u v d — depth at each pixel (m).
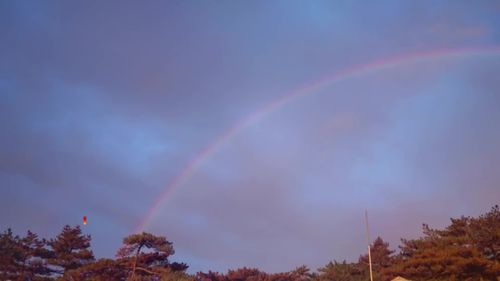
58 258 80.06
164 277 67.38
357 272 91.25
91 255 81.88
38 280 76.56
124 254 71.38
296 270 94.38
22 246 81.56
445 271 60.03
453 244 70.19
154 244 71.50
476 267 59.28
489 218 69.56
